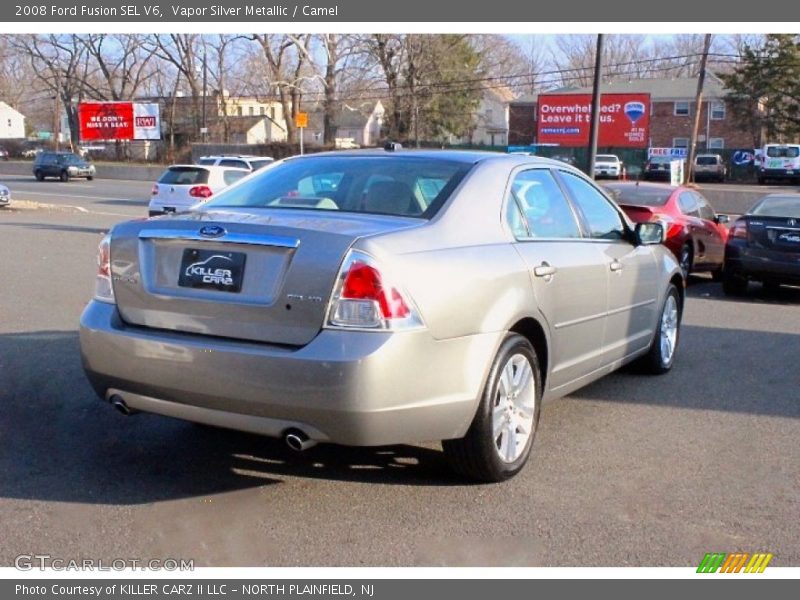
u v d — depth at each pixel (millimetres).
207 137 63906
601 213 6195
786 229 11828
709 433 5824
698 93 46469
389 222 4434
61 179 48469
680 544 4160
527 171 5426
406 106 54875
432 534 4199
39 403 6051
